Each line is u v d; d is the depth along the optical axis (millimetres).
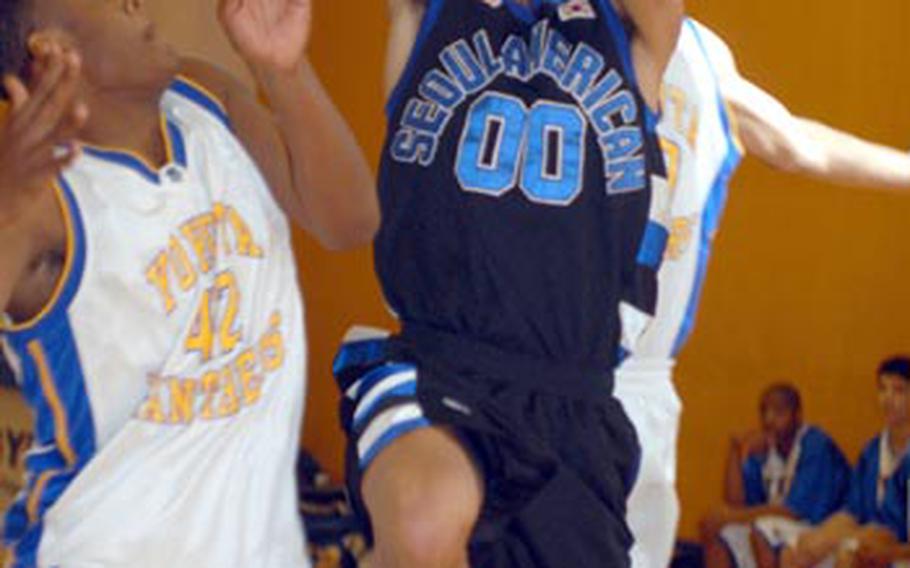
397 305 7234
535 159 7117
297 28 5578
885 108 15641
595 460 7191
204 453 5566
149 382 5500
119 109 5570
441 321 7141
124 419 5500
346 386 7391
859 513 14492
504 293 7074
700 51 8234
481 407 7004
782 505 14820
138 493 5488
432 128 7172
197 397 5559
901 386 14219
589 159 7141
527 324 7105
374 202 6059
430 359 7105
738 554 14781
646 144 7238
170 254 5508
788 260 15828
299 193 5934
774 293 15852
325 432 16719
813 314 15789
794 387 15070
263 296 5742
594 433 7203
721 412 15891
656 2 7246
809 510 14750
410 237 7164
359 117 16781
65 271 5336
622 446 7348
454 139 7133
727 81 8453
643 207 7215
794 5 15812
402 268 7184
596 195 7152
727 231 15953
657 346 8016
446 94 7195
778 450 14953
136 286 5418
